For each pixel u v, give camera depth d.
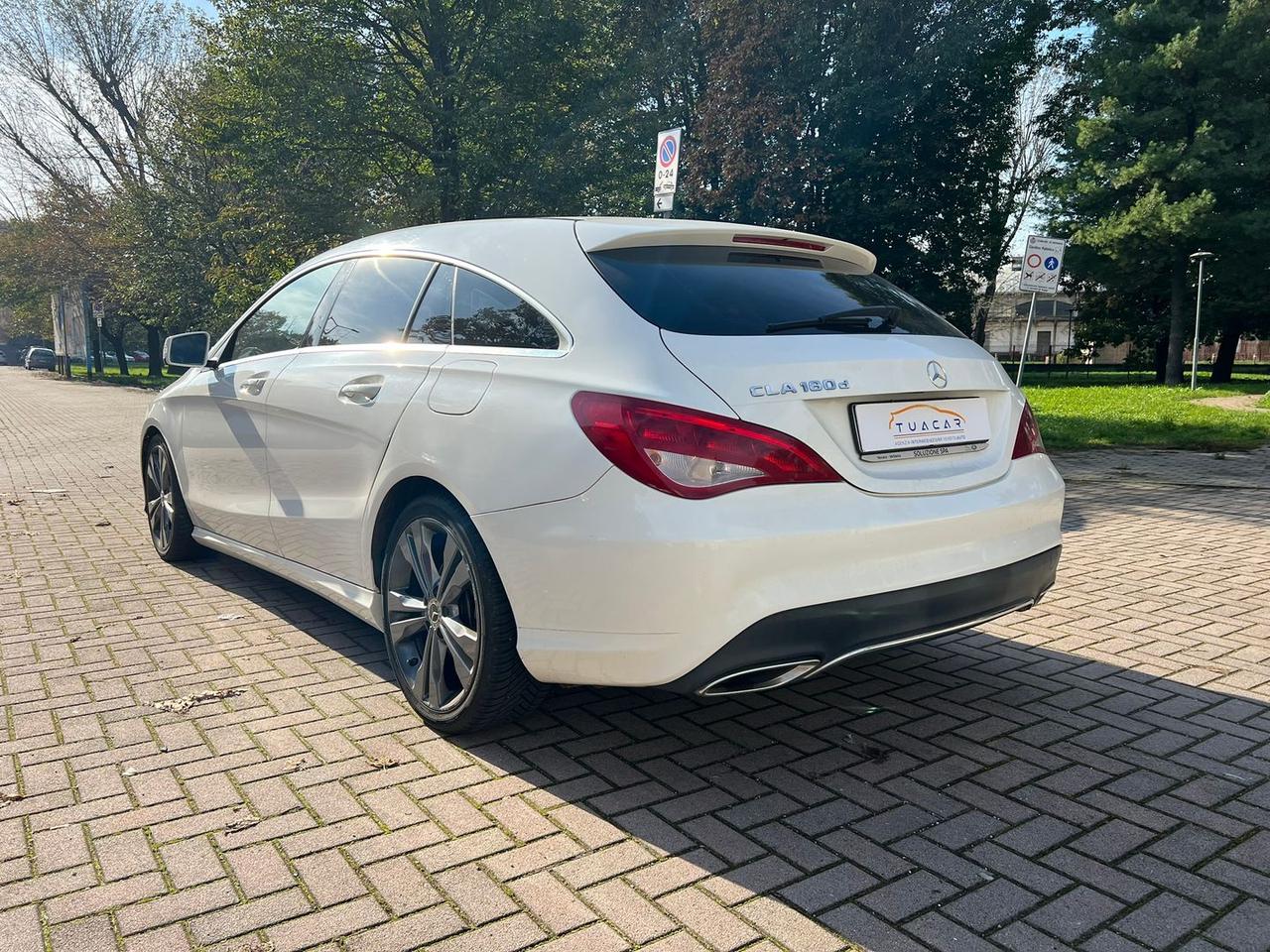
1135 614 4.82
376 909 2.29
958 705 3.63
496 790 2.91
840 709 3.59
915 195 26.92
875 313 3.14
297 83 19.72
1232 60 28.39
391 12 20.02
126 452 12.74
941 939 2.19
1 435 15.48
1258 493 8.56
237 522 4.65
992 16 24.56
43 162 38.41
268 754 3.15
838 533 2.67
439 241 3.73
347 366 3.79
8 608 4.85
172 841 2.60
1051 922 2.26
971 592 2.98
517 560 2.85
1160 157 29.23
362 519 3.58
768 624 2.58
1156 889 2.40
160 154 31.55
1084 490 8.78
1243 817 2.77
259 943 2.16
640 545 2.57
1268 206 29.12
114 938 2.17
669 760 3.14
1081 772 3.06
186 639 4.36
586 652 2.73
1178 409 18.86
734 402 2.64
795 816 2.76
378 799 2.85
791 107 22.66
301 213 20.53
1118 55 31.03
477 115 19.92
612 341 2.83
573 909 2.30
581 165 21.55
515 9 20.55
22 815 2.74
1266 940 2.19
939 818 2.75
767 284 3.16
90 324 47.31
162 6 38.34
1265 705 3.62
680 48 24.78
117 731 3.33
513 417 2.92
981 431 3.24
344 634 4.45
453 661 3.21
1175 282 32.12
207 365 4.98
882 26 23.08
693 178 22.88
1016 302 68.56
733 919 2.26
